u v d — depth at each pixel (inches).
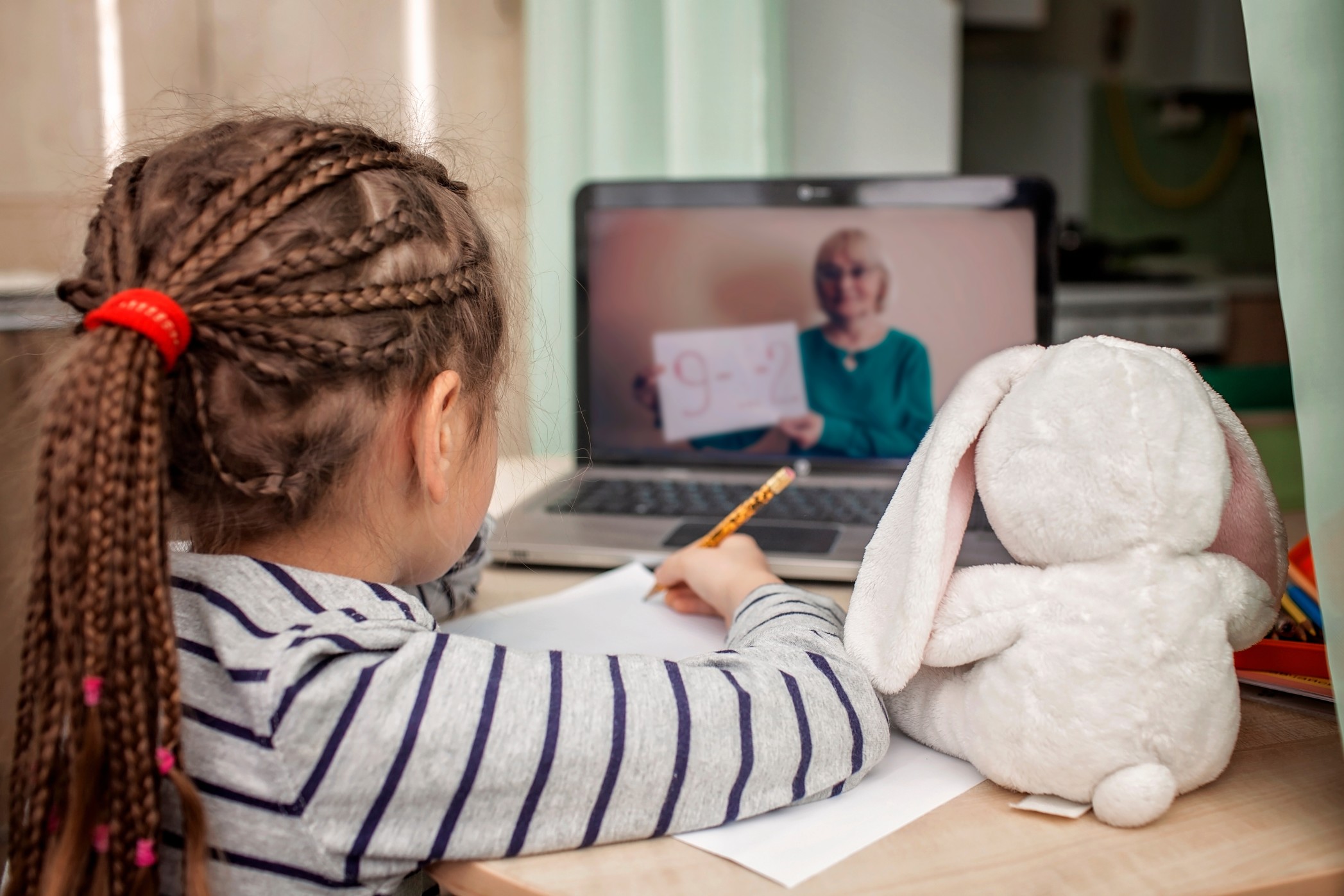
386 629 16.2
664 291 38.8
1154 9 104.0
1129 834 15.8
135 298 14.5
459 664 15.9
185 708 15.5
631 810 15.8
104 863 14.5
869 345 37.8
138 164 17.4
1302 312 16.5
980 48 103.7
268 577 16.5
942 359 37.4
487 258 19.6
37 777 14.6
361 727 15.0
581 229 39.2
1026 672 16.2
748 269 38.3
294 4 66.0
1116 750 15.7
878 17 68.2
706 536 28.7
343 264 15.9
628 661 16.9
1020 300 36.9
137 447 14.1
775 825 16.3
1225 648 16.3
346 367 15.9
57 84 66.3
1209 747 16.2
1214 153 109.3
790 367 38.3
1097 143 107.5
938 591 17.0
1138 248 110.2
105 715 14.1
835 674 17.7
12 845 15.3
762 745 16.4
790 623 19.8
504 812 15.4
